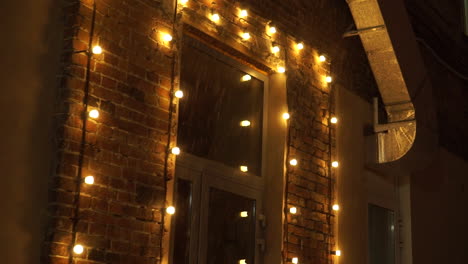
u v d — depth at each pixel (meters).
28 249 2.82
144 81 3.46
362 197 5.40
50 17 3.10
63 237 2.91
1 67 2.87
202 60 4.20
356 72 5.70
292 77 4.75
